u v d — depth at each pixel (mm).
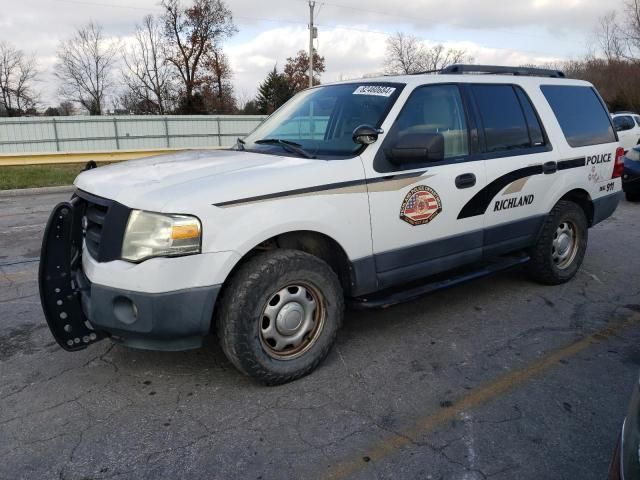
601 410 3125
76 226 3369
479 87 4441
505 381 3457
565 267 5277
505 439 2861
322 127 4035
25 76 60875
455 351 3885
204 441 2854
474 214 4242
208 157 3787
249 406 3174
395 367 3645
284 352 3404
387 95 3889
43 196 13375
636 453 1681
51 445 2828
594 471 2613
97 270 3004
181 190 2982
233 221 3029
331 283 3482
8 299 5035
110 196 3070
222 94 56594
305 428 2959
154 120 30797
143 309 2914
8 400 3264
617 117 16812
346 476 2588
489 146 4379
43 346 4004
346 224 3475
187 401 3238
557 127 4988
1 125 28234
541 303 4824
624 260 6250
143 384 3441
